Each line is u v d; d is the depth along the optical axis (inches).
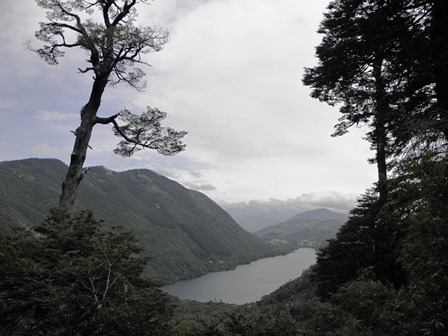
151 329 173.9
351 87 397.4
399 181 150.3
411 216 142.9
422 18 260.4
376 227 480.4
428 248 131.6
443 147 148.5
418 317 129.5
